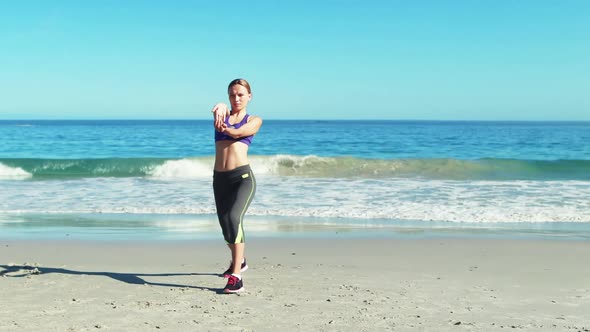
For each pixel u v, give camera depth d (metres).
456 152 33.28
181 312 4.11
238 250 4.80
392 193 13.28
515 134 67.75
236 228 4.79
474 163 20.41
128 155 30.94
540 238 8.09
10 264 5.99
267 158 20.19
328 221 9.65
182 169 20.03
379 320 3.96
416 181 16.12
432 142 44.69
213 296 4.61
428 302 4.48
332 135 61.12
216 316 4.01
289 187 14.51
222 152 4.96
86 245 7.38
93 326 3.74
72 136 54.16
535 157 29.92
